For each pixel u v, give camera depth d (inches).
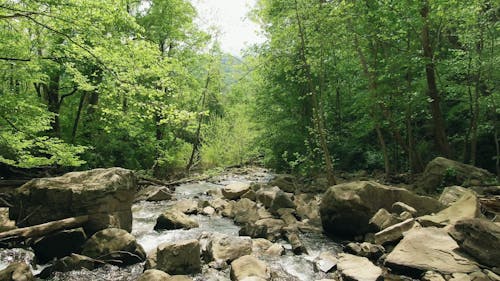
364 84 726.5
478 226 259.0
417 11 541.0
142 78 389.7
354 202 370.9
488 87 548.4
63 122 767.7
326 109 853.8
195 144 1031.0
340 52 719.1
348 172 866.8
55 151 426.3
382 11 545.3
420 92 609.3
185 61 840.9
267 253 326.6
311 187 714.8
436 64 585.6
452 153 627.5
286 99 860.6
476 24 505.7
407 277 260.7
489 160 640.4
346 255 306.8
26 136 450.9
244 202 522.3
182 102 848.3
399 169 774.5
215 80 1005.8
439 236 282.5
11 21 420.8
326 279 257.9
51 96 708.0
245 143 1147.3
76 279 261.9
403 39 600.1
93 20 351.3
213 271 279.0
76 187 335.6
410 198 386.6
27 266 243.9
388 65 576.1
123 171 383.2
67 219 311.4
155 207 558.6
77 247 302.7
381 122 671.1
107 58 332.2
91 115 753.0
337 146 864.9
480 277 229.5
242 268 266.4
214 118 1165.1
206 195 685.9
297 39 596.7
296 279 268.8
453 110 668.1
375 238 323.9
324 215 401.7
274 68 706.2
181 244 276.8
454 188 415.2
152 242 368.8
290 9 573.6
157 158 893.2
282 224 410.9
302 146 884.6
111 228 317.1
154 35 824.9
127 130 808.3
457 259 255.3
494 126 545.0
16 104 457.4
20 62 481.1
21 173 620.7
